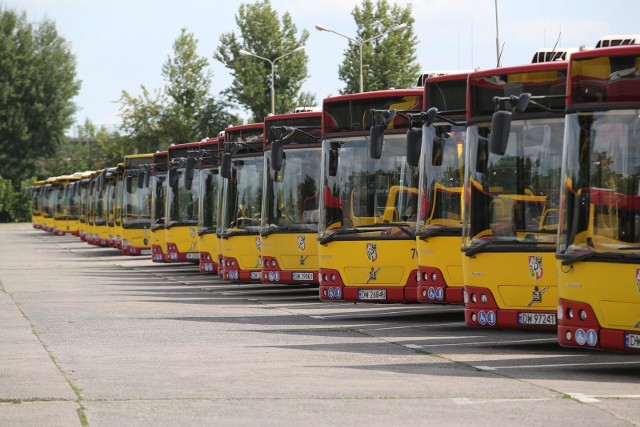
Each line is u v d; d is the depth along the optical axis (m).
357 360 15.14
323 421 10.48
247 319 21.84
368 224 21.00
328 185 21.42
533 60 18.41
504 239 16.34
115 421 10.53
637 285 12.95
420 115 18.78
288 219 25.95
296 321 21.42
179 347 16.86
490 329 19.67
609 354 15.83
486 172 16.56
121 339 18.11
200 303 26.22
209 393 12.16
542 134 16.28
